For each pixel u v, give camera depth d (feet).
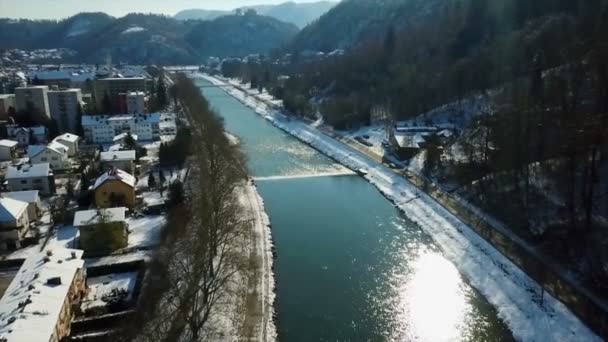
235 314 169.89
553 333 159.33
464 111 429.79
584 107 262.67
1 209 225.35
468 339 162.50
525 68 406.21
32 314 145.38
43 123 469.57
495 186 265.95
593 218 208.85
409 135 391.65
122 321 163.73
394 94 508.12
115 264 202.80
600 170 233.35
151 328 152.97
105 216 221.25
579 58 330.95
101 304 176.96
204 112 472.44
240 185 305.12
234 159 343.26
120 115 475.72
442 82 473.26
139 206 270.87
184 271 172.04
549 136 260.42
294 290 192.65
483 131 319.06
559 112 268.62
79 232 224.33
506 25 534.37
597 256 188.14
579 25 403.75
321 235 246.06
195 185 291.99
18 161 373.81
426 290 193.26
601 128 213.46
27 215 242.78
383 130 447.01
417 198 291.58
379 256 223.10
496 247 217.97
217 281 166.81
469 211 257.75
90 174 314.76
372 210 283.59
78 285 178.19
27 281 164.45
